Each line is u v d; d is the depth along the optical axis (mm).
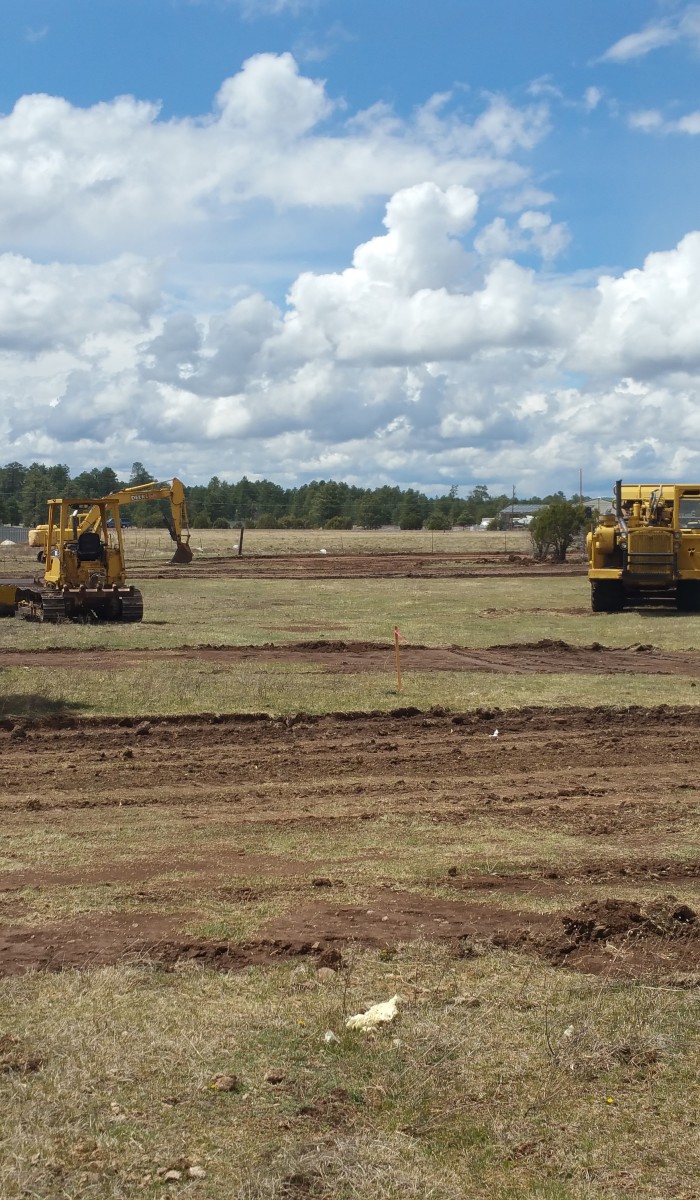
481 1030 5469
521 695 16688
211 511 169125
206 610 32031
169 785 11211
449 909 7363
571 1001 5816
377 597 36781
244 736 13750
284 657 21125
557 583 43344
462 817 9945
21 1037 5352
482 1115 4734
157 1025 5492
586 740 13562
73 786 11148
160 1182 4219
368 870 8258
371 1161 4379
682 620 28875
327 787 11148
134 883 7953
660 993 5914
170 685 16938
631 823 9727
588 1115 4746
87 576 28688
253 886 7875
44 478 172375
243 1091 4875
